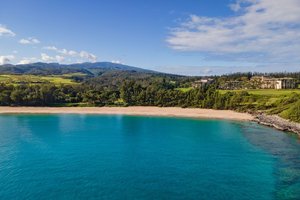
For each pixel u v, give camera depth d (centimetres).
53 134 10906
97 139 10112
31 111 17625
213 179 6109
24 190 5500
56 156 7806
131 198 5166
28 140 9738
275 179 6106
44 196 5238
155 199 5134
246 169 6750
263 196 5250
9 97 18825
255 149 8662
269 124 12962
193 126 13112
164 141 9844
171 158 7700
